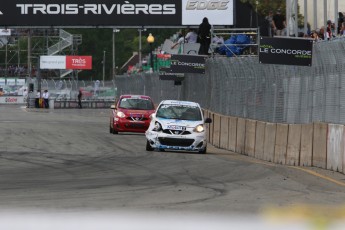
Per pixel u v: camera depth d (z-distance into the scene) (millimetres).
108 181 56844
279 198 48312
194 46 136250
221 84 109438
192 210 41375
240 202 45719
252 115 93375
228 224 32938
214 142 106750
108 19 148125
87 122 150500
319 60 72250
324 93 71875
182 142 84250
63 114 194375
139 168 66938
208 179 59438
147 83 197375
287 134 77938
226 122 100562
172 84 161375
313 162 72875
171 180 58062
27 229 29984
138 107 115750
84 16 148000
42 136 105625
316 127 72438
